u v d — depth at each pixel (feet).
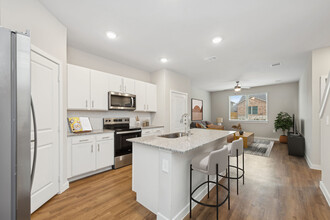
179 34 8.07
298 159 12.29
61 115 7.02
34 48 5.55
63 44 7.20
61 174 7.03
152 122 14.75
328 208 5.94
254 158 12.57
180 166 5.48
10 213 2.85
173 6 6.00
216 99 27.27
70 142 8.00
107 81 10.63
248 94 23.90
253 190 7.36
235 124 25.02
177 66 13.30
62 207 5.98
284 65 12.85
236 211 5.77
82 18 6.77
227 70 14.39
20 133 2.92
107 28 7.55
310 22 6.93
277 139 21.20
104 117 11.40
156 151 5.68
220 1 5.72
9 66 2.82
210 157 4.91
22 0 5.16
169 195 5.01
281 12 6.27
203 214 5.62
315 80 9.93
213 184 7.79
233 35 8.14
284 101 20.74
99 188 7.52
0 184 2.74
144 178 6.12
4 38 2.79
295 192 7.16
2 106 2.74
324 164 7.01
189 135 7.89
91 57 10.65
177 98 15.24
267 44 9.12
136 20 6.90
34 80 5.61
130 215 5.57
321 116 7.33
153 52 10.36
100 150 9.30
